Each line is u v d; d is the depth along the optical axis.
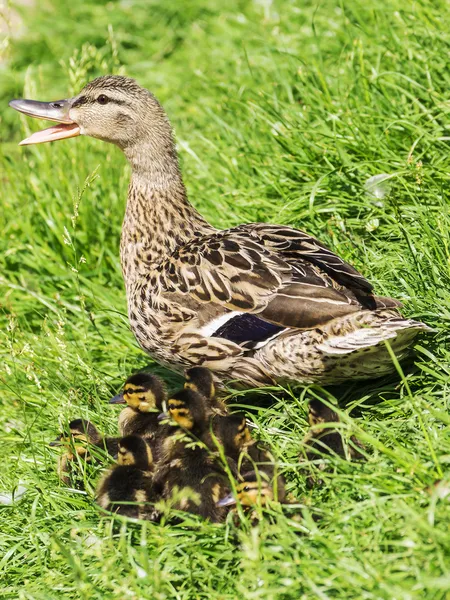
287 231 10.62
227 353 10.16
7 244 14.42
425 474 8.12
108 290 13.24
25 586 8.57
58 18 20.58
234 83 15.91
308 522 7.88
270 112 14.06
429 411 8.99
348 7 15.82
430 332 10.03
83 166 14.96
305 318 9.70
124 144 11.72
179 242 11.36
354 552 7.70
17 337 12.57
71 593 8.38
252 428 9.87
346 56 14.47
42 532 9.08
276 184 12.92
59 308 13.17
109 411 10.86
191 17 19.56
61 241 14.22
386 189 11.94
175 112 16.89
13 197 15.25
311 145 12.97
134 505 8.86
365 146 12.57
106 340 12.23
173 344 10.54
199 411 9.05
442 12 14.42
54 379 11.54
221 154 13.93
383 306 9.75
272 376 10.10
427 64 13.31
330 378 9.98
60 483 9.76
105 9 20.36
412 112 12.93
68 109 12.05
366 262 11.23
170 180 11.53
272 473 8.73
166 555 8.23
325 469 8.82
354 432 8.49
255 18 18.09
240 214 12.90
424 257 10.73
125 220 11.62
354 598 7.29
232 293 10.15
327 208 12.14
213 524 8.48
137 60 19.22
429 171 11.80
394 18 14.86
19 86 19.47
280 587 7.54
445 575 7.02
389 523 7.85
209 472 8.82
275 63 14.81
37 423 11.05
